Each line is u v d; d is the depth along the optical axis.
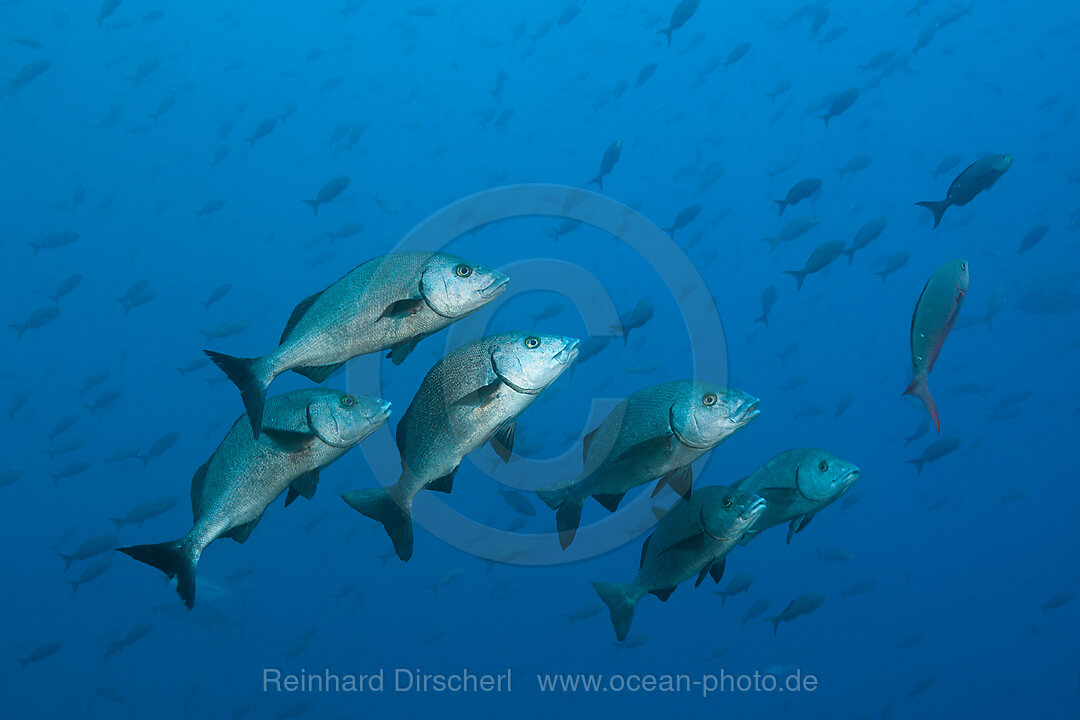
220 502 2.90
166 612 14.55
